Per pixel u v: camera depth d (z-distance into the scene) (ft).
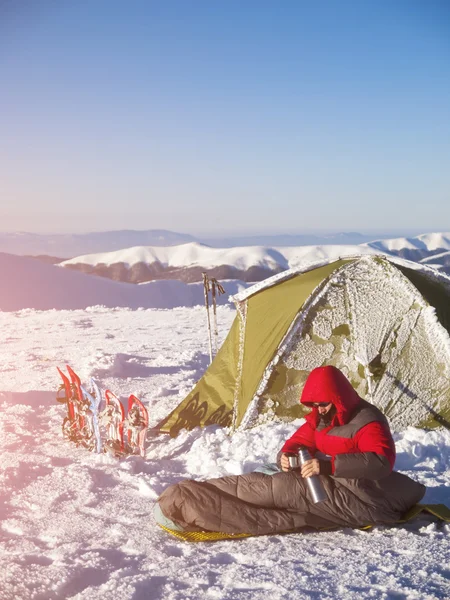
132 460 20.83
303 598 11.37
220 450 21.99
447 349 22.97
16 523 15.61
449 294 24.88
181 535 14.70
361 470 14.78
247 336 25.32
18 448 22.26
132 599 11.36
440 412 23.24
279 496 15.08
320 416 15.98
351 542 14.37
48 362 41.42
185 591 11.81
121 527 15.31
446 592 11.64
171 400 30.07
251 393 24.14
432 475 19.21
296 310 24.02
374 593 11.57
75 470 19.72
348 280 24.18
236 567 12.94
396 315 23.62
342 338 23.97
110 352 44.24
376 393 23.35
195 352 43.65
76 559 13.24
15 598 11.43
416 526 15.33
